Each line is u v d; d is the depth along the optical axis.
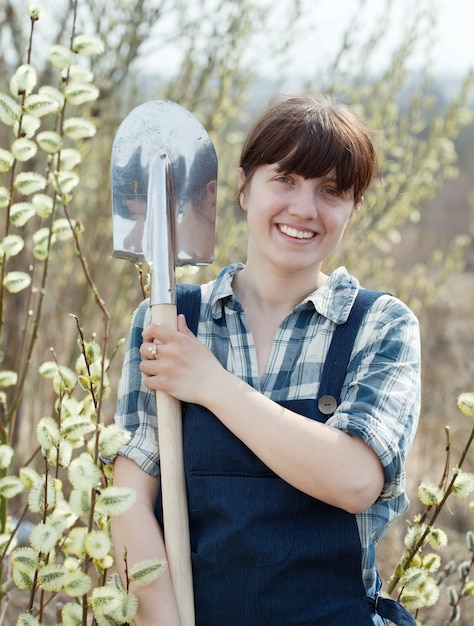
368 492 1.45
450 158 4.07
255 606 1.45
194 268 2.21
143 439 1.61
